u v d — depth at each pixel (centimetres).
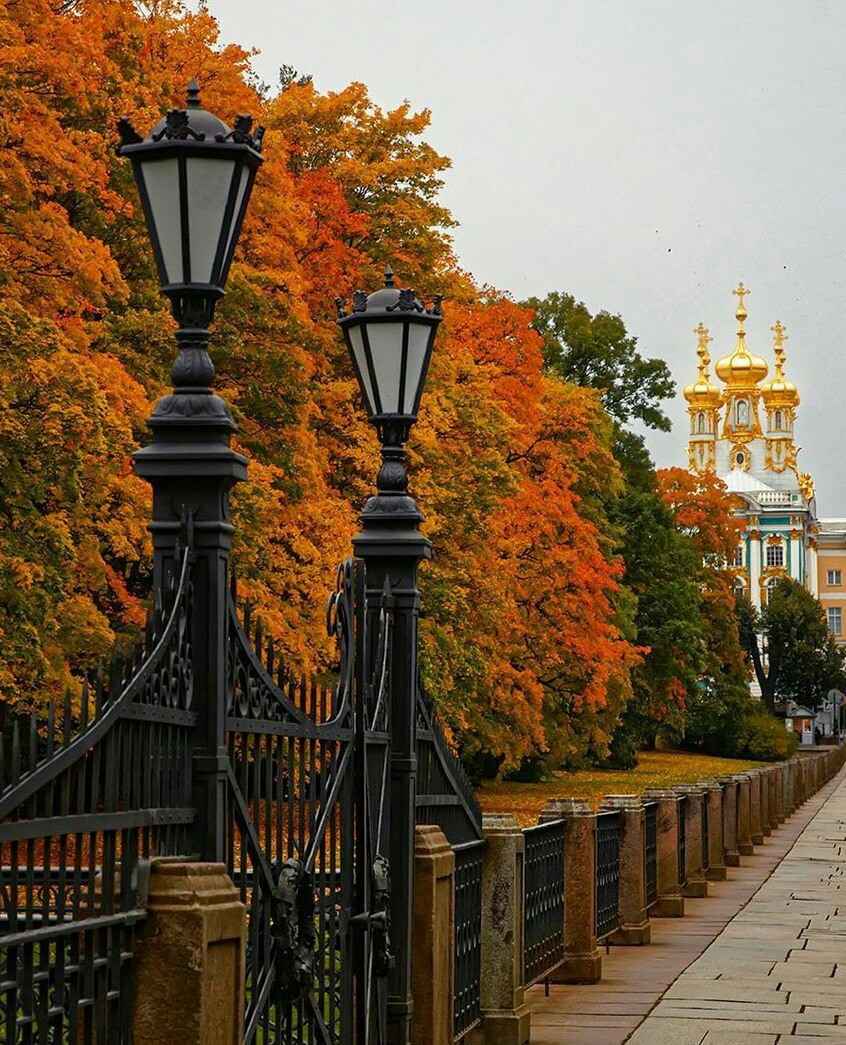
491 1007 1244
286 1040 810
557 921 1553
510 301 5272
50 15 2595
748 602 15938
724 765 10138
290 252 3256
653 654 8281
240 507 2789
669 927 2138
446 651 3975
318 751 927
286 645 2934
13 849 555
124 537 2517
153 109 2898
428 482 3919
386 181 4162
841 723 17062
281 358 3114
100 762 606
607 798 1959
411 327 1040
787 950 1894
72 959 589
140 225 2961
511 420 4338
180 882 640
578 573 5288
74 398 2341
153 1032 627
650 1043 1299
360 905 950
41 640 2300
